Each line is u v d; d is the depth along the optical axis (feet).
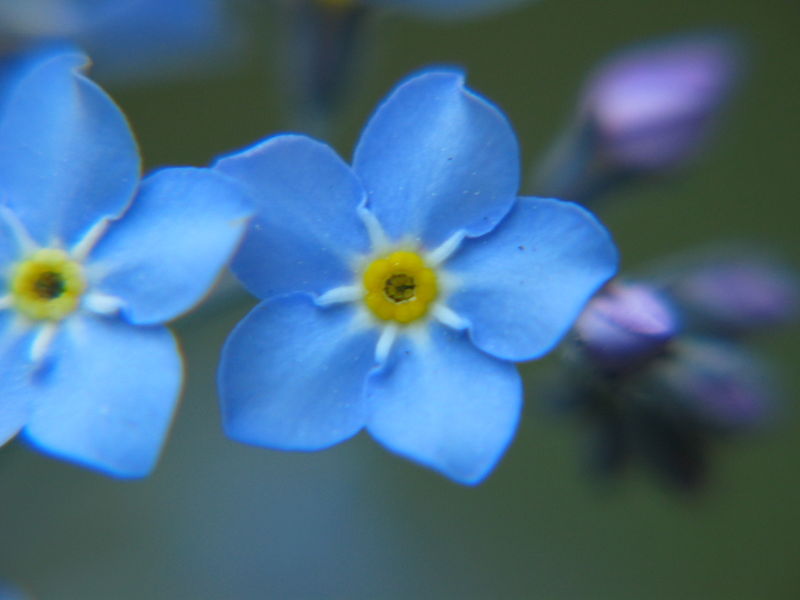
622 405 0.19
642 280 0.20
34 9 0.21
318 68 0.21
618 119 0.20
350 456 0.26
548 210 0.17
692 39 0.20
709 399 0.19
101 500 0.25
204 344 0.26
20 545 0.25
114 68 0.22
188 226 0.17
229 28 0.22
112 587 0.25
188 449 0.26
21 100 0.17
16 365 0.17
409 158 0.17
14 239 0.17
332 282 0.17
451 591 0.26
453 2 0.21
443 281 0.17
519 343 0.17
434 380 0.17
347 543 0.25
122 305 0.17
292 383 0.17
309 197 0.17
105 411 0.17
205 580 0.25
